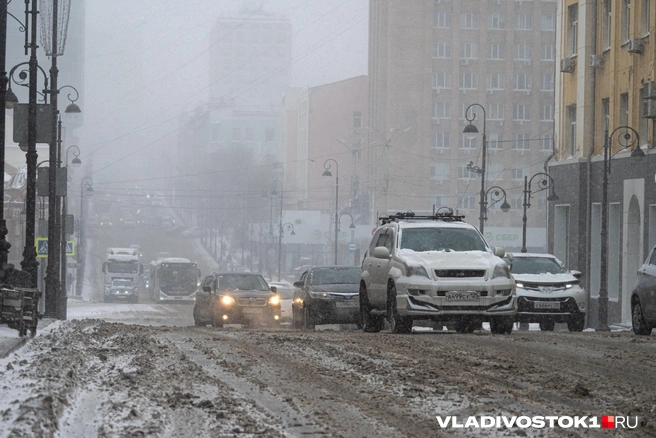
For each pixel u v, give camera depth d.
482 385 16.69
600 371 18.89
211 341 26.72
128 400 14.47
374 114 191.50
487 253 31.78
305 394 15.71
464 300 30.02
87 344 24.91
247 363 20.39
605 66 67.00
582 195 68.75
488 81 179.00
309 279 45.25
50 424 11.71
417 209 177.12
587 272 67.88
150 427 12.22
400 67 177.75
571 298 38.50
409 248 31.89
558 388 16.39
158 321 68.62
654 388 16.45
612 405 14.55
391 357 21.31
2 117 30.95
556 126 73.75
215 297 48.19
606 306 53.53
